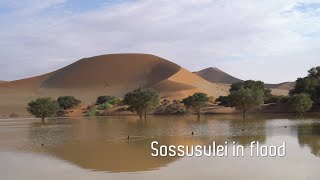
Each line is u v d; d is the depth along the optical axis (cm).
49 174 2106
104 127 5597
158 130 4853
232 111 9238
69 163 2420
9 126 6194
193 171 2088
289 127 4994
